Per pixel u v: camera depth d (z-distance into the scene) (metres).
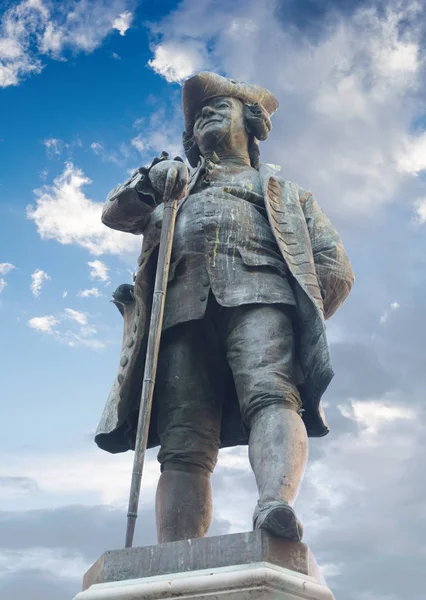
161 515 5.35
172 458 5.51
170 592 4.42
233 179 6.20
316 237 6.04
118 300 6.06
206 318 5.66
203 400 5.67
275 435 4.99
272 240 5.84
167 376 5.67
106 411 5.80
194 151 6.68
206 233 5.80
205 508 5.42
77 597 4.52
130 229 6.11
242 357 5.37
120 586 4.53
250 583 4.36
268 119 6.60
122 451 5.89
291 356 5.39
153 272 5.86
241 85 6.66
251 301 5.50
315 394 5.38
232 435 5.90
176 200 5.69
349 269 6.00
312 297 5.48
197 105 6.63
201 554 4.56
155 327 5.33
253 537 4.54
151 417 5.83
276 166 6.31
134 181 5.89
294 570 4.54
